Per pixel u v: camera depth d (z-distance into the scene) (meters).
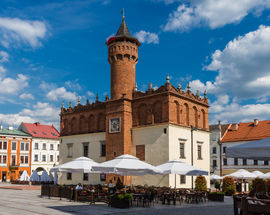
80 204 24.05
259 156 11.30
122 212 19.94
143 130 38.91
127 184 38.28
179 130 37.91
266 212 12.52
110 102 41.41
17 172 73.94
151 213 19.58
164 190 28.89
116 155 39.41
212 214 19.25
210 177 43.34
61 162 49.69
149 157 37.62
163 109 37.16
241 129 71.50
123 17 44.47
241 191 43.59
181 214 19.20
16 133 75.81
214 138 72.31
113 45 42.38
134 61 42.91
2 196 30.36
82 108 47.91
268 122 69.06
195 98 42.09
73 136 48.47
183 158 37.84
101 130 44.31
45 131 83.38
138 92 40.47
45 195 30.69
